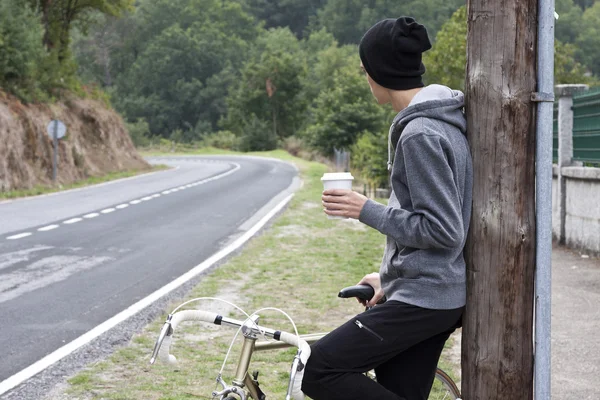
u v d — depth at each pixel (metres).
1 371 5.76
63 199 23.09
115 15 44.00
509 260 3.01
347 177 2.99
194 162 60.50
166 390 5.21
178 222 16.44
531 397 3.09
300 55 152.50
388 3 167.38
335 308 7.73
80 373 5.65
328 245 12.69
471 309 3.06
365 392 2.98
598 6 151.12
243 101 120.81
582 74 31.58
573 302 7.98
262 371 5.56
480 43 3.01
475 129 3.01
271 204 20.81
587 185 11.65
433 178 2.82
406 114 2.94
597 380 5.31
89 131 42.62
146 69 144.12
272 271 10.07
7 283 9.49
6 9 33.91
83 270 10.42
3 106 31.50
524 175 3.00
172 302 8.20
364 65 3.10
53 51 40.81
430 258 2.93
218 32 152.75
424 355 3.12
